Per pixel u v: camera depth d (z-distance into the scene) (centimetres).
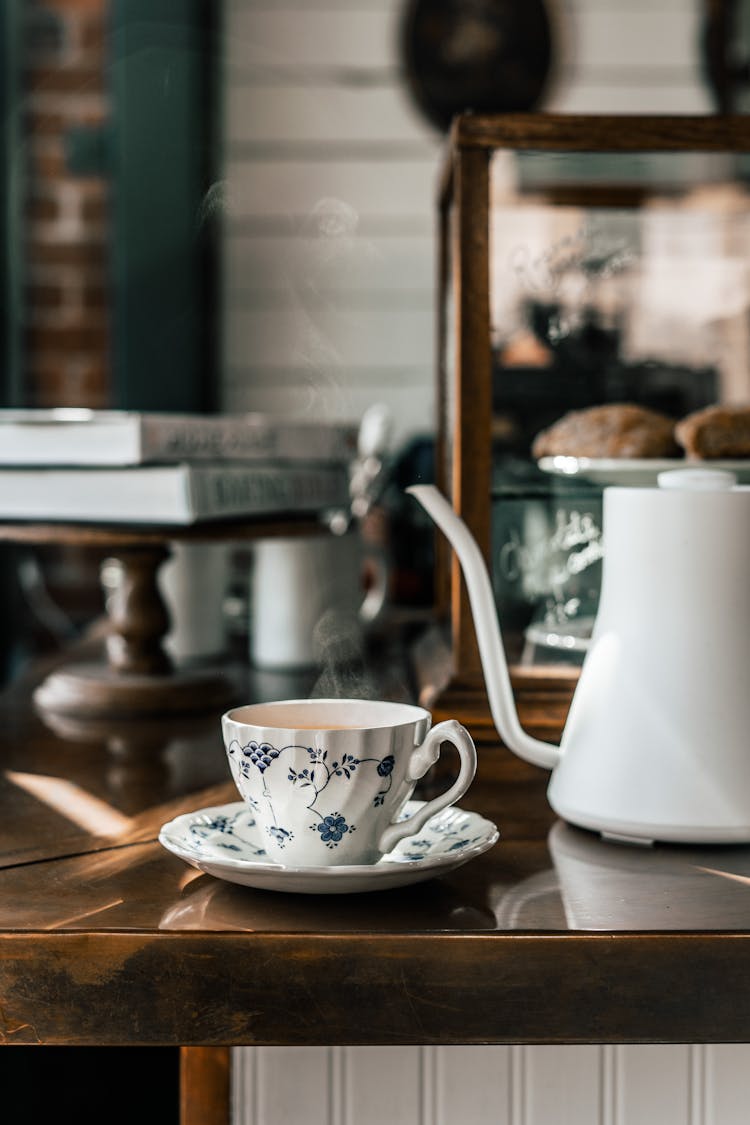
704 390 88
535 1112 64
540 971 48
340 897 54
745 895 54
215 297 235
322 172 237
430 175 236
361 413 239
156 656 106
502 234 77
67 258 231
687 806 59
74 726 97
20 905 53
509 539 75
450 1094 64
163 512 96
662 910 52
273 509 110
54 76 228
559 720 74
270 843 54
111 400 232
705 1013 48
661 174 80
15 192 229
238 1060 64
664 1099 64
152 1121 134
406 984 48
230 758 55
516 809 69
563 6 232
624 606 61
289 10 234
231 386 239
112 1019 49
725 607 59
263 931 49
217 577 125
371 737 52
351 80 236
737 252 87
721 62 230
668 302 87
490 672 63
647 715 60
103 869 59
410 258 238
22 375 232
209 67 232
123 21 227
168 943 48
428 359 238
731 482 61
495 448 76
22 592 228
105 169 229
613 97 233
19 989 49
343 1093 64
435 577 113
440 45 234
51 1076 132
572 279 82
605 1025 48
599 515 75
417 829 54
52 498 100
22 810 71
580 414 78
